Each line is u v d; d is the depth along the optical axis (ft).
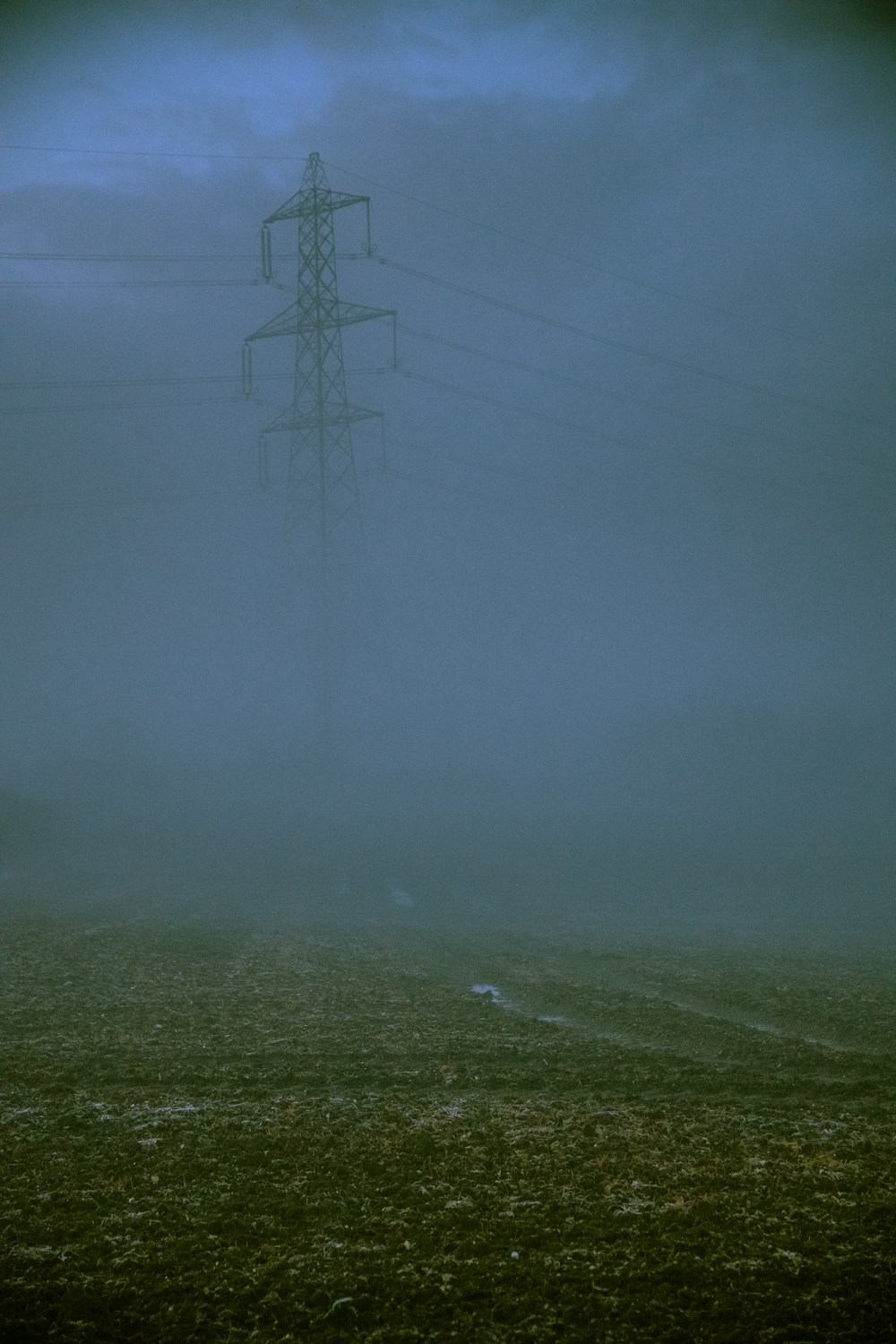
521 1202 24.66
